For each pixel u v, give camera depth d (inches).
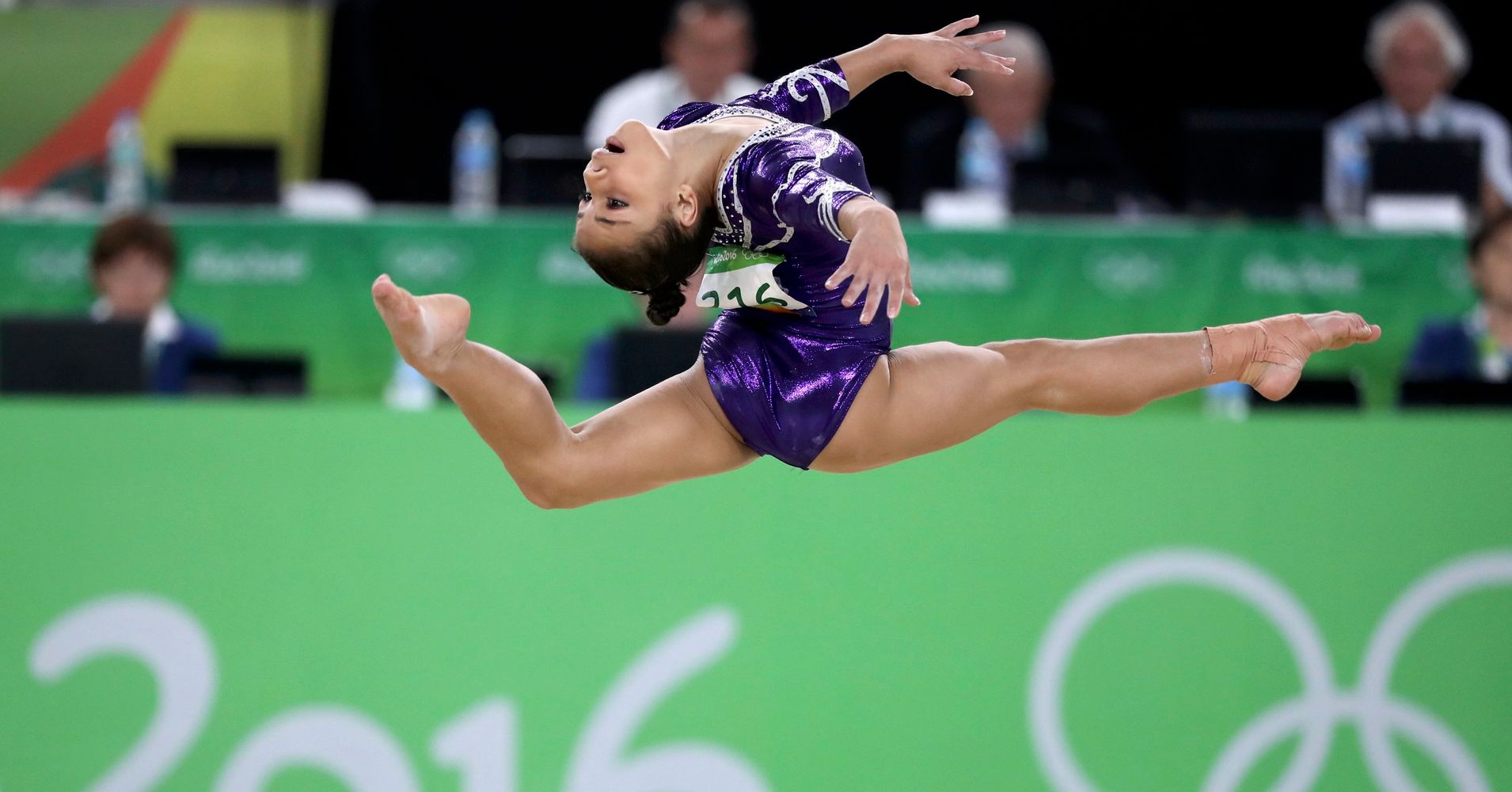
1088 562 498.9
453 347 305.3
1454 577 505.0
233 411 496.4
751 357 336.8
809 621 492.1
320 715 483.2
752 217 314.2
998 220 714.8
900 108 1095.0
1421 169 736.3
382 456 495.2
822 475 500.4
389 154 1074.7
